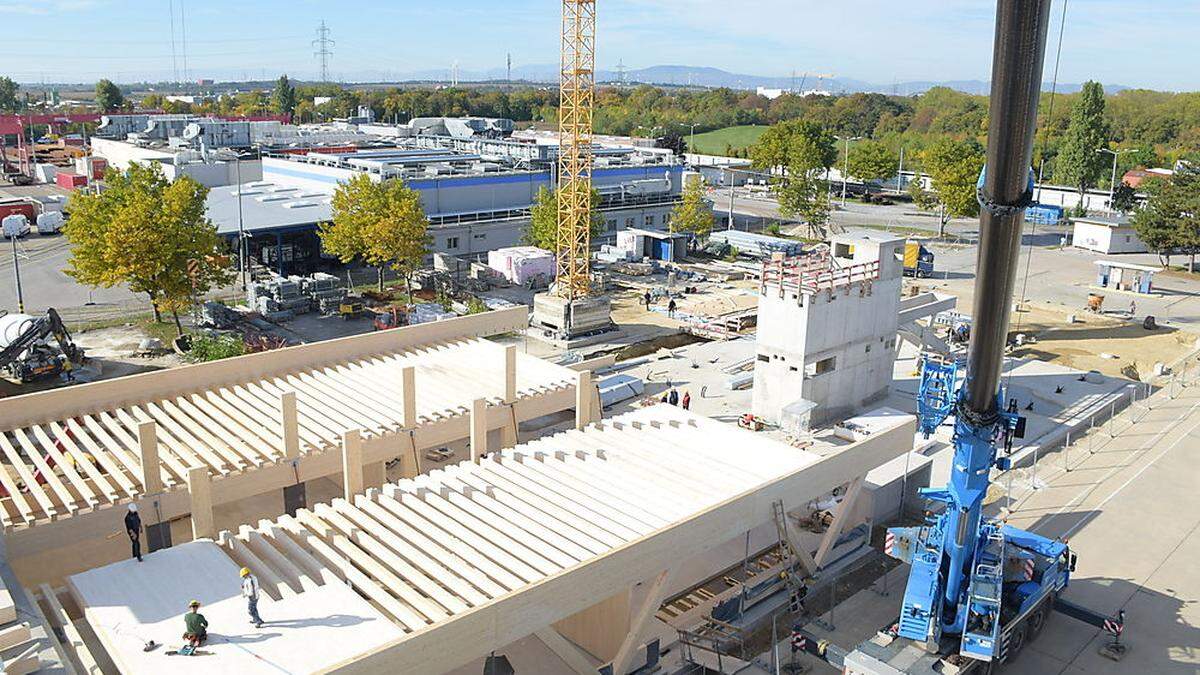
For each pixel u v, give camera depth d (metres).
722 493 27.69
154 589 22.00
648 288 75.69
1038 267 87.19
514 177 91.38
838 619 29.09
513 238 88.75
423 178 85.38
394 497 26.70
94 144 134.12
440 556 22.94
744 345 59.03
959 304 70.19
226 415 32.97
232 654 19.08
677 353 57.34
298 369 38.03
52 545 25.30
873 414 46.09
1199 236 82.94
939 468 40.56
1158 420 47.28
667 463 29.94
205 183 99.75
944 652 24.52
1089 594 30.50
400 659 18.72
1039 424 45.97
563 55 65.00
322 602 21.05
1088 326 66.00
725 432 32.75
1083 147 127.94
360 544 23.83
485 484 27.69
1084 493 38.38
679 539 24.45
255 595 20.05
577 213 66.62
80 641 19.78
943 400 25.45
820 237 99.81
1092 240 96.44
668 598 29.80
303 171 95.12
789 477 27.75
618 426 33.41
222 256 64.62
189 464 28.33
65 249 87.00
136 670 18.55
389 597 21.33
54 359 51.75
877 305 46.91
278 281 66.88
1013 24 16.34
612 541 24.17
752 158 148.25
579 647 27.50
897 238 47.41
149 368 53.38
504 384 36.25
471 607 20.59
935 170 109.44
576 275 65.44
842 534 33.94
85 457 28.17
